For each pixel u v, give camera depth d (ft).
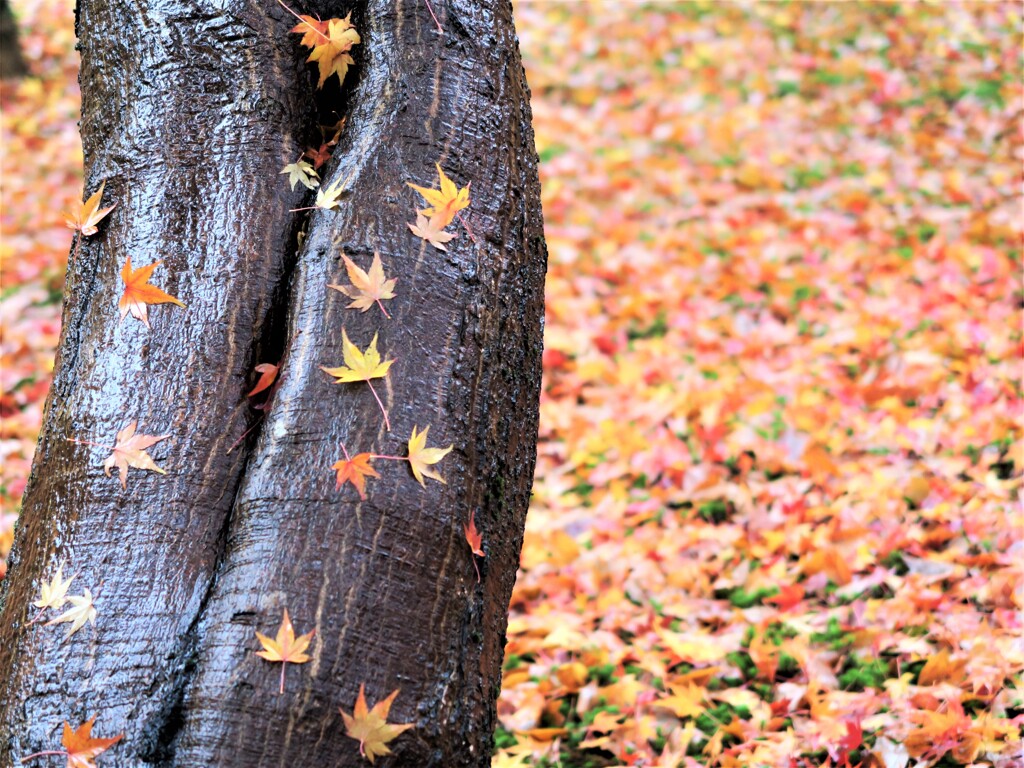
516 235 4.89
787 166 18.30
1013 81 19.67
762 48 22.81
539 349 5.12
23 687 3.98
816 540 9.06
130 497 4.24
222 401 4.42
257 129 4.85
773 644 8.04
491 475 4.51
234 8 4.95
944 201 16.22
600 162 19.26
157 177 4.77
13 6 26.71
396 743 3.87
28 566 4.33
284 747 3.76
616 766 7.15
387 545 4.05
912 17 22.80
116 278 4.67
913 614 7.87
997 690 6.86
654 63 23.17
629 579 9.24
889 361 11.97
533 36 25.20
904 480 9.71
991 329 12.02
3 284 15.37
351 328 4.36
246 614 3.92
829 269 14.74
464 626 4.23
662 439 11.34
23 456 11.60
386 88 4.85
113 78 5.04
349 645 3.89
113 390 4.42
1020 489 9.12
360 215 4.56
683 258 15.67
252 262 4.64
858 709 6.96
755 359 12.97
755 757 6.72
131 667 3.94
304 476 4.12
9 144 20.33
